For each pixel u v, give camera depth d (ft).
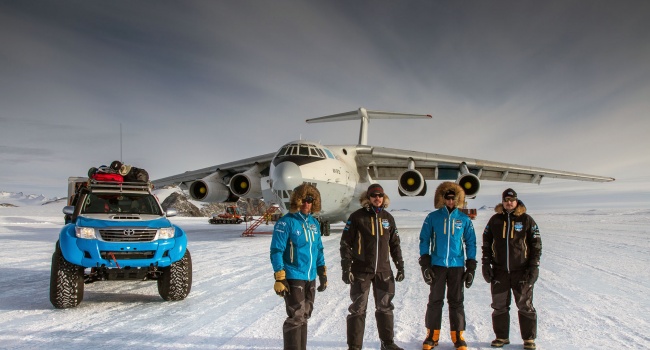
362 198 12.85
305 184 12.19
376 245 12.48
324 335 14.48
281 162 45.01
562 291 21.11
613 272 26.40
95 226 18.76
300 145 47.14
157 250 18.83
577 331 14.69
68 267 18.15
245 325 15.48
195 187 58.03
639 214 157.38
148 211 22.49
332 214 53.26
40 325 15.65
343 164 51.21
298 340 11.39
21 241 50.11
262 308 18.02
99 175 23.02
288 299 11.60
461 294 13.19
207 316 16.81
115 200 22.57
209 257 34.73
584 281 23.61
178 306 18.60
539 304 18.53
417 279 24.80
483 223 98.07
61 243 18.24
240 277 25.49
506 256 13.43
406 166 63.57
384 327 12.50
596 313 17.02
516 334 14.73
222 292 21.36
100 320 16.31
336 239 51.47
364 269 12.46
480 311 17.60
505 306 13.52
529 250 13.42
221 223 111.24
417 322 15.92
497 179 63.72
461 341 13.00
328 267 29.66
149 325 15.58
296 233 11.68
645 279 24.14
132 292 21.99
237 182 57.98
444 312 17.57
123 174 23.80
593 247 40.40
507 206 13.61
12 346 13.24
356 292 12.46
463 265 13.35
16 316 16.98
